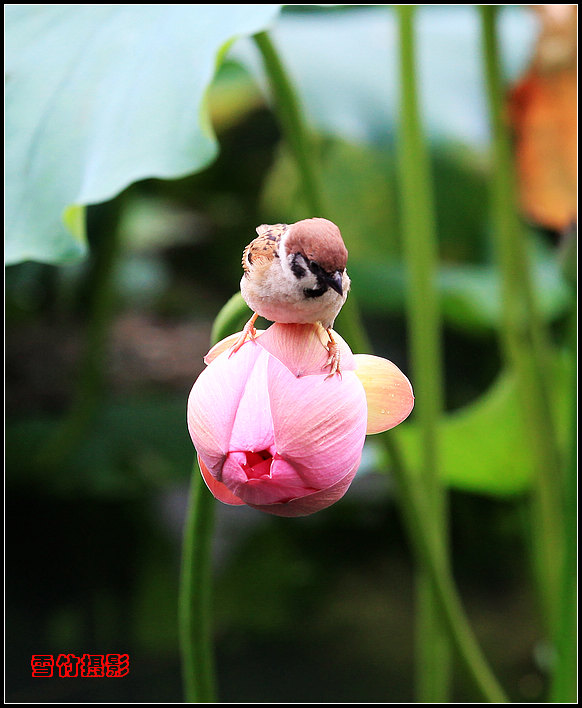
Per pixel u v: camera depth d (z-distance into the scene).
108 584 2.78
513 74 2.69
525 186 2.62
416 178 1.93
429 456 1.94
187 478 2.73
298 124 1.65
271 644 2.56
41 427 3.00
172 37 1.55
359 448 1.30
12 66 1.62
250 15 1.50
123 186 1.48
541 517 2.08
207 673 1.50
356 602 2.77
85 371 2.83
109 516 2.89
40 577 2.74
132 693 2.33
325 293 1.30
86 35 1.60
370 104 2.63
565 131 2.55
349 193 2.95
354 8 2.53
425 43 2.97
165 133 1.50
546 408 2.00
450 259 2.91
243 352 1.31
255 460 1.30
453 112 2.87
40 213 1.53
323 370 1.30
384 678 2.38
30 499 2.83
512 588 2.89
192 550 1.47
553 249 2.77
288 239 1.29
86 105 1.56
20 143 1.57
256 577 2.83
